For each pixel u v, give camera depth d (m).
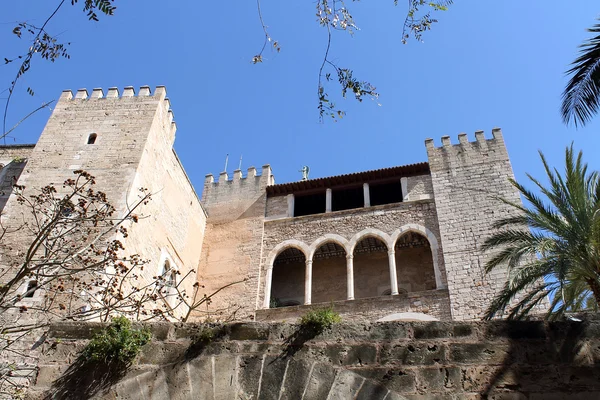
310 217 32.94
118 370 8.28
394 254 29.41
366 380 7.61
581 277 17.58
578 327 7.59
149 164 27.91
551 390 7.13
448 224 29.50
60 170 26.58
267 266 31.34
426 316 25.84
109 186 25.62
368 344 7.96
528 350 7.51
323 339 8.14
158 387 8.04
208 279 31.78
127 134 28.30
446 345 7.76
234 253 32.69
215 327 8.58
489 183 30.80
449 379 7.44
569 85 15.05
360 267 32.00
